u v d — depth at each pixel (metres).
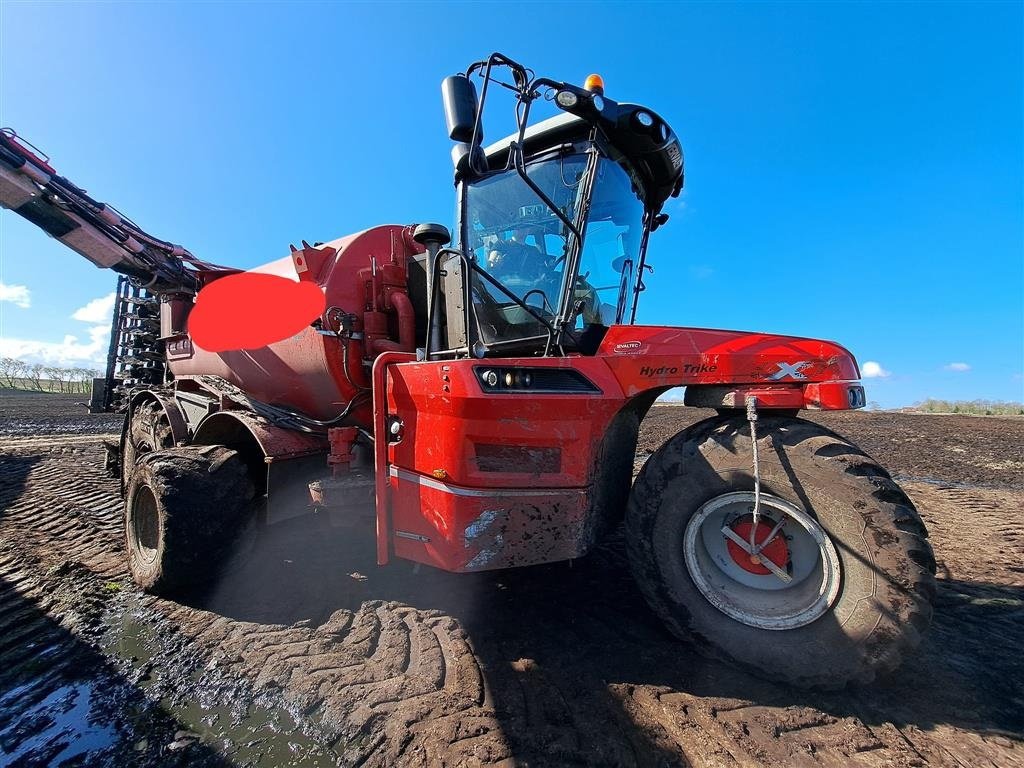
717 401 2.45
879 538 2.05
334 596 3.06
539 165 2.87
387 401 2.73
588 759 1.77
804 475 2.19
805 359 2.35
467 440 2.42
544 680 2.22
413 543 2.61
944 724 1.96
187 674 2.31
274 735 1.93
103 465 7.57
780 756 1.79
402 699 2.09
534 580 3.25
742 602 2.30
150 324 6.47
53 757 1.83
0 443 10.41
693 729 1.92
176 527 2.87
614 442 2.80
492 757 1.77
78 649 2.53
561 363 2.46
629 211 3.28
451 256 3.24
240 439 3.60
